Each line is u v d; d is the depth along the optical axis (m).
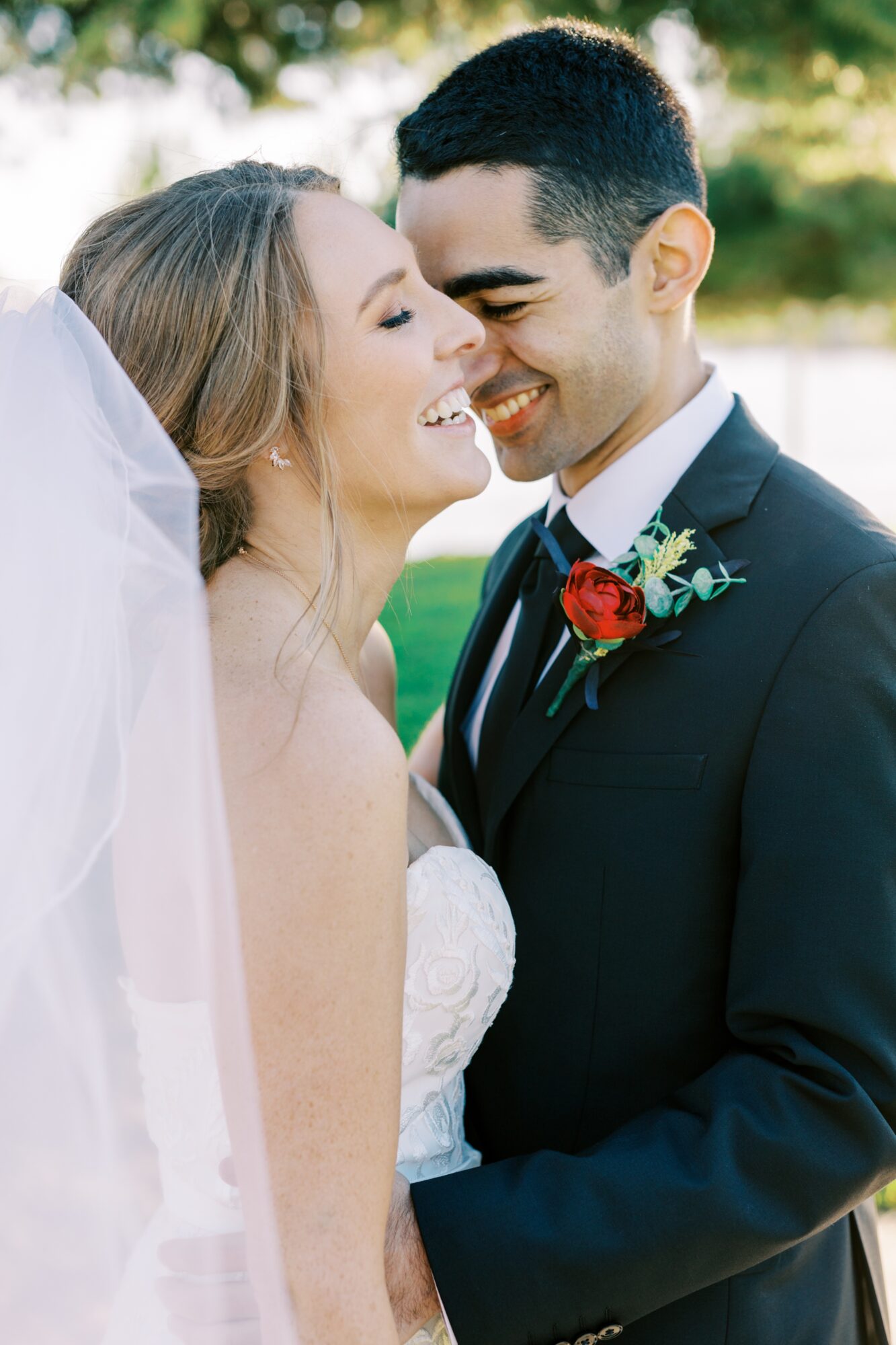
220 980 1.16
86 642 1.18
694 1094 1.49
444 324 1.49
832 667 1.48
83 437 1.21
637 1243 1.37
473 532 10.50
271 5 6.43
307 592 1.44
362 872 1.21
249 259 1.36
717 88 7.43
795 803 1.46
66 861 1.15
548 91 1.67
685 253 1.75
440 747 2.27
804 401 19.48
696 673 1.57
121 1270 1.18
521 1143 1.69
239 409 1.36
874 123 8.52
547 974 1.66
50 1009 1.14
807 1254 1.60
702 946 1.58
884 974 1.42
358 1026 1.21
